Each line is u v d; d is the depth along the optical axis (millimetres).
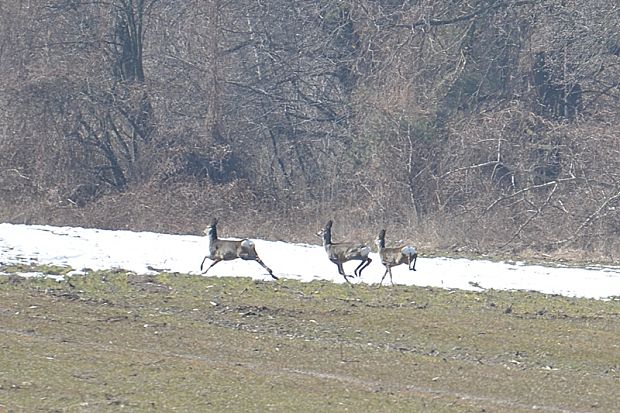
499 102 158875
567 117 157750
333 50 173250
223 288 78875
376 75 157750
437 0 161500
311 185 164000
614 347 64750
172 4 172375
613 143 139875
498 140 144375
